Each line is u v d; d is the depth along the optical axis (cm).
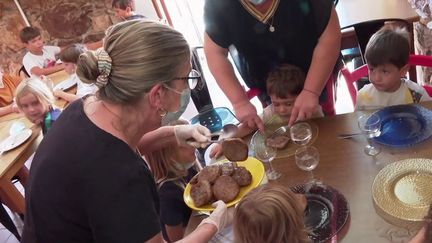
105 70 91
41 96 280
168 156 163
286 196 98
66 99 327
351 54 292
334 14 163
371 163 137
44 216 97
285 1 159
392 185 124
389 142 143
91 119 97
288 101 175
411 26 267
